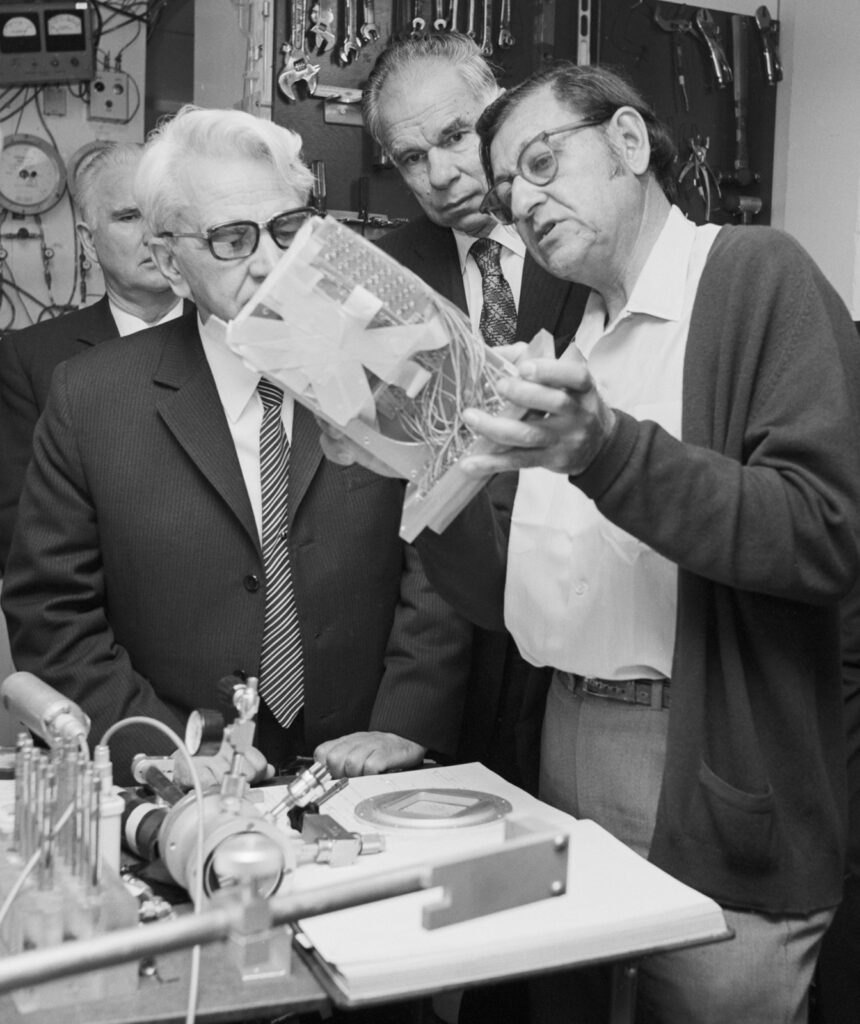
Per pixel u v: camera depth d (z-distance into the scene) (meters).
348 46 3.54
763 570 1.29
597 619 1.49
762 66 4.10
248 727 1.24
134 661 1.88
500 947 1.09
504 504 1.72
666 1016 1.44
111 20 4.15
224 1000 1.03
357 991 1.04
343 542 1.86
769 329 1.39
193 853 1.15
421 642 1.88
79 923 1.07
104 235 3.08
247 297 1.69
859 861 2.43
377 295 1.17
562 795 1.61
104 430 1.85
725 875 1.37
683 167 3.99
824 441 1.32
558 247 1.47
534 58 3.84
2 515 3.03
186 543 1.82
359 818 1.44
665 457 1.26
